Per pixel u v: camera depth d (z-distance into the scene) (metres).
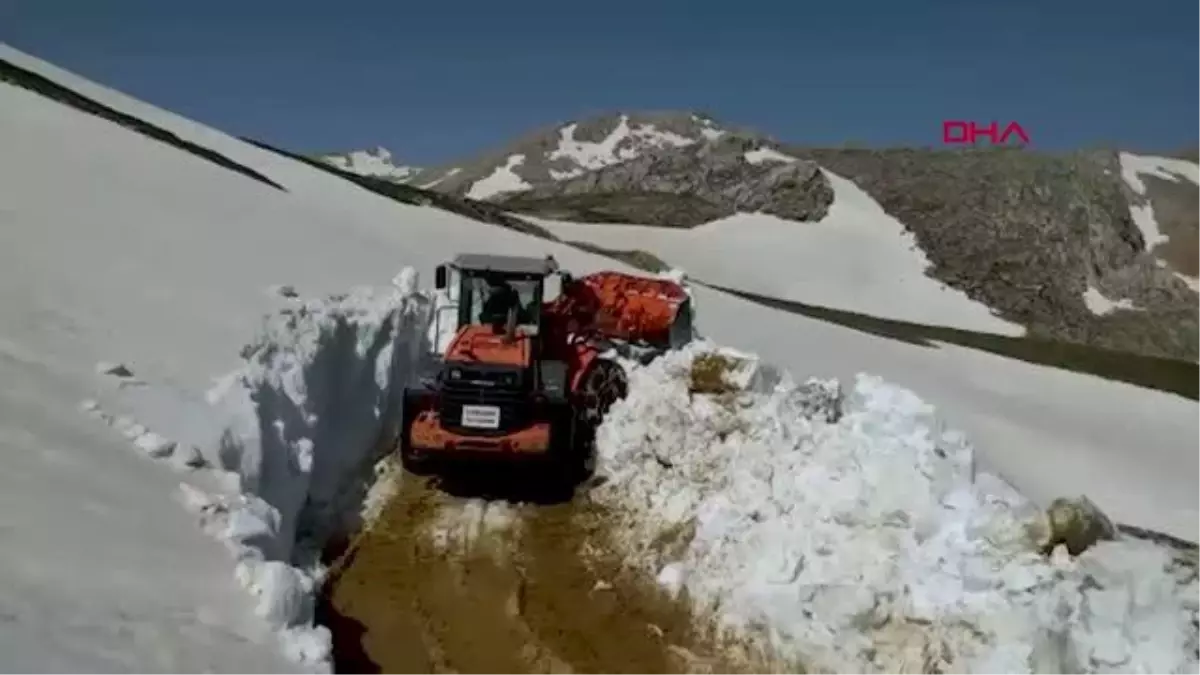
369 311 13.07
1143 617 7.49
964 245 81.75
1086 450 24.23
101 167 20.66
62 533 6.04
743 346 24.36
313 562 9.00
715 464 10.68
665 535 9.98
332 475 10.73
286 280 15.23
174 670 5.22
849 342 31.39
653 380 12.27
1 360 8.34
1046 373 35.88
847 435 9.60
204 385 9.42
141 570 6.08
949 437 9.42
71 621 5.25
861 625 7.82
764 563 8.69
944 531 8.19
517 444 10.71
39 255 12.24
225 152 44.69
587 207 87.81
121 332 10.25
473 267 12.07
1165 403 34.22
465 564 9.42
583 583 9.16
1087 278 78.50
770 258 77.69
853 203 88.62
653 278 14.60
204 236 16.86
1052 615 7.37
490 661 7.72
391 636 7.95
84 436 7.54
